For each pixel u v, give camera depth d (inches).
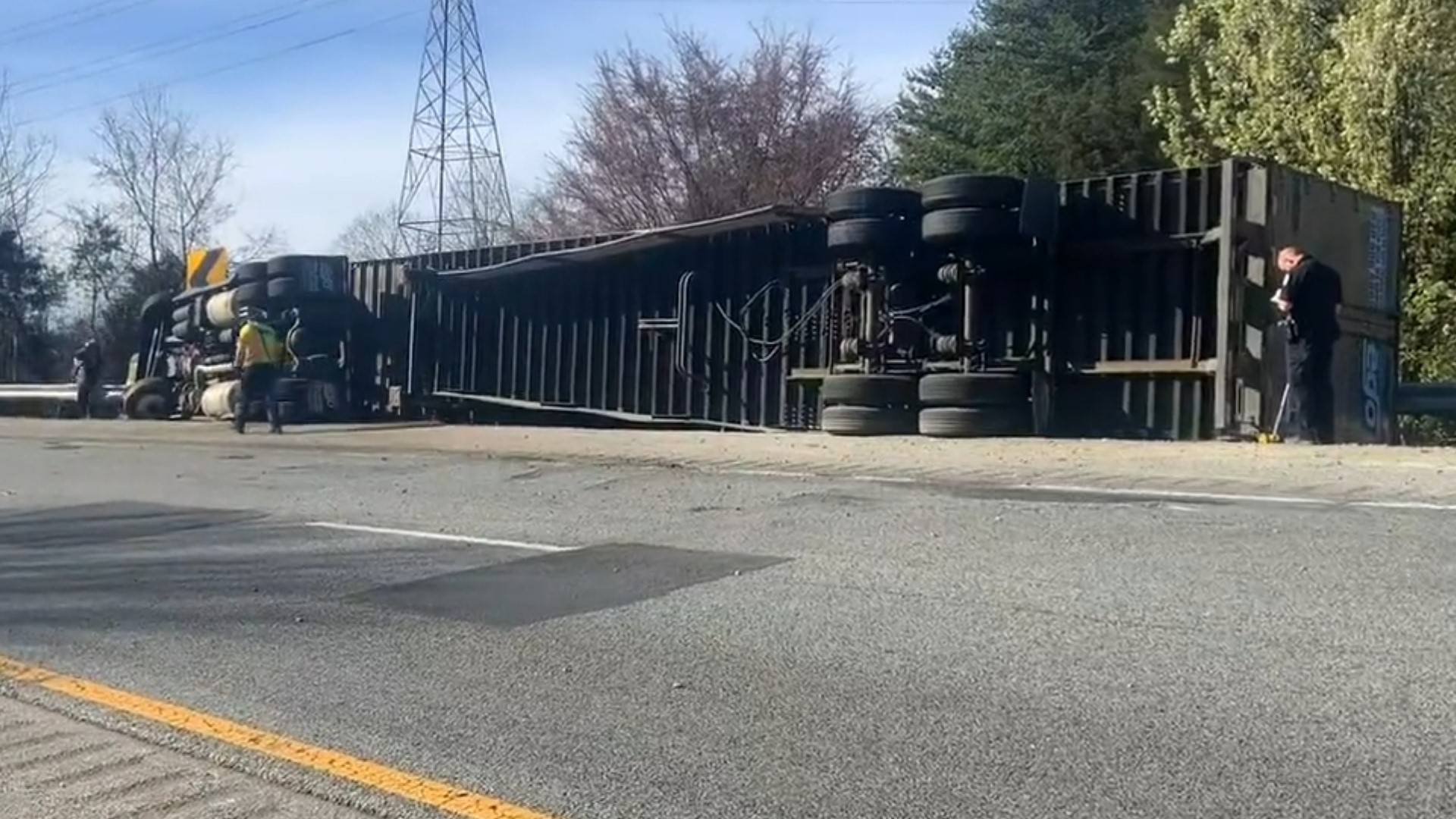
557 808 188.9
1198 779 187.5
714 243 850.8
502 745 214.7
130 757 218.1
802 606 293.4
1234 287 629.6
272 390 918.4
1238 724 207.5
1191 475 483.5
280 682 255.4
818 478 513.3
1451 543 328.5
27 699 251.3
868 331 737.6
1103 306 687.1
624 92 1752.0
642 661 258.2
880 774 195.0
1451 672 227.8
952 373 700.7
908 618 278.5
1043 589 297.4
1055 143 1534.2
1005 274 716.7
